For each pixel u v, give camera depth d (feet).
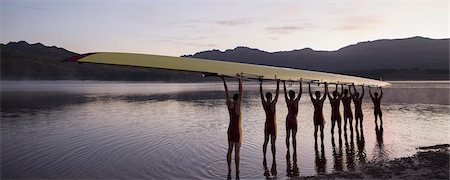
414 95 139.85
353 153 36.09
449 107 87.51
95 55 21.33
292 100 35.58
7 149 39.81
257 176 28.48
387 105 94.73
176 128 55.62
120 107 96.32
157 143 42.73
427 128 52.39
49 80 595.06
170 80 636.89
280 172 29.53
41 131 53.11
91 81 600.80
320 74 43.96
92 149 39.58
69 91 205.16
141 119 68.49
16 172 30.35
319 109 39.78
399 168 29.37
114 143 43.04
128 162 33.45
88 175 29.32
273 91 189.37
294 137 35.29
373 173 28.07
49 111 84.84
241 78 25.45
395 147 38.86
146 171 30.35
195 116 73.31
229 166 28.07
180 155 36.09
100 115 75.87
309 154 35.88
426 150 37.09
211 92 186.70
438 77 597.11
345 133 44.27
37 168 31.63
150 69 21.35
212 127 56.70
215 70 23.89
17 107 95.81
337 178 26.89
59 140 45.37
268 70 31.99
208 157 35.09
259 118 67.72
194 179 27.91
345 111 44.68
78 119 68.64
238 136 27.91
